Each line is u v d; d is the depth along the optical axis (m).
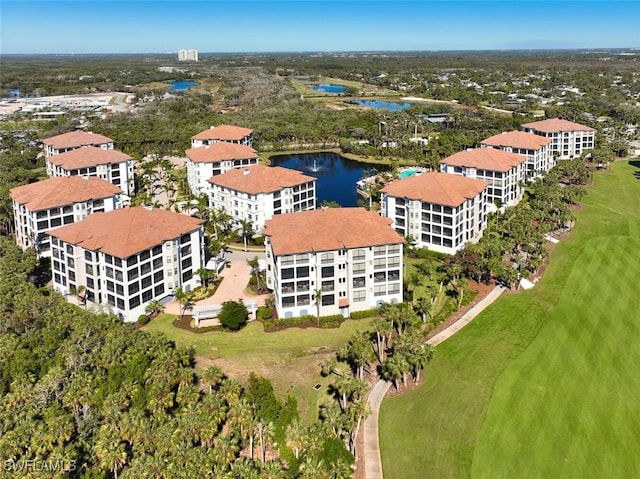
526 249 118.69
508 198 151.88
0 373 73.31
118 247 92.38
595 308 95.19
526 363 79.44
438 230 120.62
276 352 85.19
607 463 60.75
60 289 103.81
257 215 134.00
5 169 190.00
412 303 98.00
